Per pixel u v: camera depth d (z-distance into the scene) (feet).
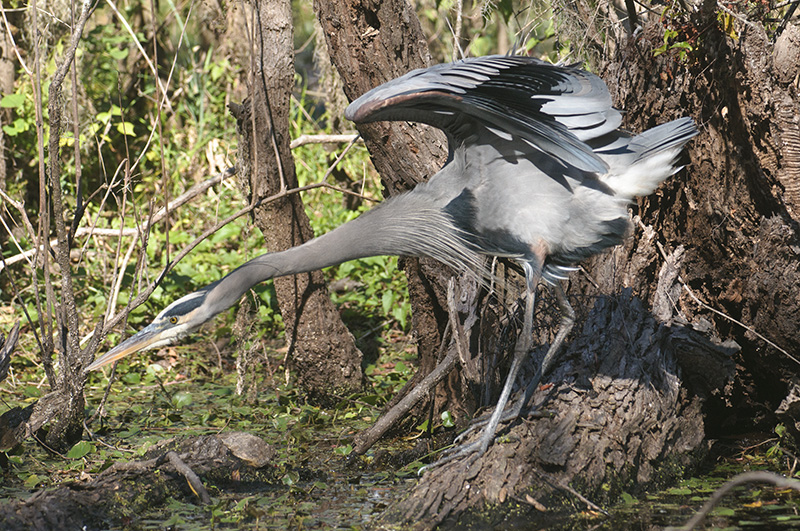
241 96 69.31
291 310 40.88
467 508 26.50
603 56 40.34
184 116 73.20
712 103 33.22
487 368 33.96
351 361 41.78
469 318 33.32
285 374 42.22
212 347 50.75
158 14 73.92
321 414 40.16
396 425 36.76
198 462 30.37
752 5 37.99
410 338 50.55
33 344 48.80
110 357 29.60
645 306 35.29
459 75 27.25
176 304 29.84
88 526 26.43
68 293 33.81
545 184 29.55
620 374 31.24
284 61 38.93
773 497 28.71
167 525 26.78
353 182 63.98
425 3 71.10
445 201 30.81
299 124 71.05
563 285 35.53
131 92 71.87
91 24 73.10
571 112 28.71
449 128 29.63
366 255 31.09
